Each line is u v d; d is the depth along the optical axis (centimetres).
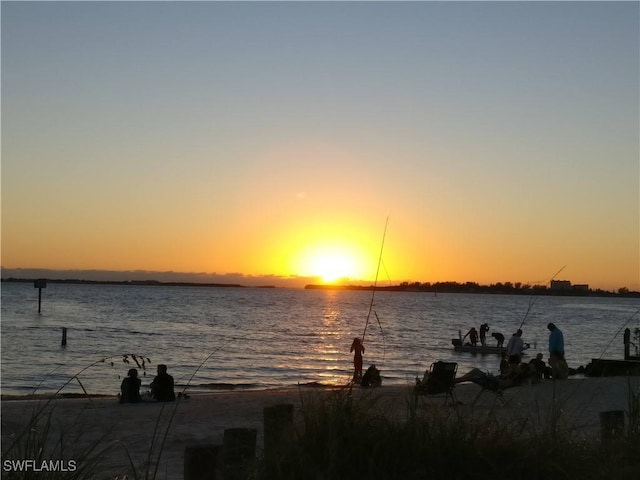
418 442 600
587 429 955
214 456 581
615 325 9975
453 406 795
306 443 592
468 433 634
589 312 16562
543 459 607
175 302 16362
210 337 6078
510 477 591
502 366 2117
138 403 1594
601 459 645
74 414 1370
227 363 3956
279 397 1694
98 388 2720
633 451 675
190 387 2686
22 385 2786
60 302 14275
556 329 1855
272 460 578
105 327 7125
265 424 630
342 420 607
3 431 765
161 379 1655
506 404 835
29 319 8106
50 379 2994
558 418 716
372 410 660
